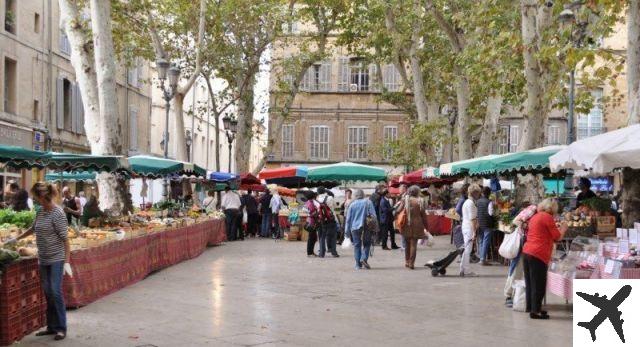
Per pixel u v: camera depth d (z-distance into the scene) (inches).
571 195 1072.8
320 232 722.2
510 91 786.2
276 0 1213.7
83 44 701.3
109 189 701.9
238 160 1358.3
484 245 634.8
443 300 427.2
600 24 522.0
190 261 665.6
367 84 1973.4
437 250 815.1
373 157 1953.7
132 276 486.9
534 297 364.5
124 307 385.4
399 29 1111.0
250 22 1186.0
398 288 480.1
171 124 2038.6
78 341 297.4
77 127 1343.5
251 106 1362.0
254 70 1307.8
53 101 1243.2
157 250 569.6
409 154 1401.3
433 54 1167.0
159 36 1134.4
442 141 1154.0
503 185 1208.8
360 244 609.0
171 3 1111.6
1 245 294.4
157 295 432.5
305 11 1302.9
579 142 408.8
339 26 1317.7
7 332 283.3
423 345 300.5
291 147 1980.8
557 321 357.4
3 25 1055.0
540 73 655.1
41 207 303.1
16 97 1100.5
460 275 551.8
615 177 1393.9
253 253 765.9
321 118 1977.1
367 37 1270.9
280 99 1860.2
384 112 1958.7
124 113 1535.4
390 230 844.6
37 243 298.7
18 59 1106.7
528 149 670.5
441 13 915.4
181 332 319.3
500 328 338.6
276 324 342.6
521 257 401.4
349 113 1969.7
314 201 728.3
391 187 1300.4
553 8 584.7
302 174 1100.5
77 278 378.9
